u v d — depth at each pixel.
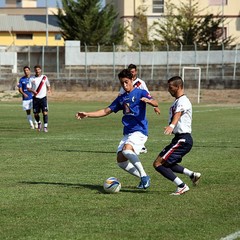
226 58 99.62
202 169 24.41
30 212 16.67
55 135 39.41
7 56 107.31
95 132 41.53
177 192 19.06
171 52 102.06
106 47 104.50
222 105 81.50
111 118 56.94
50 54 109.44
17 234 14.45
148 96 19.59
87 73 102.69
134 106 19.61
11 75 101.00
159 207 17.31
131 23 125.69
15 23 147.75
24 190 19.91
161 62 102.00
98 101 90.56
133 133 19.70
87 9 116.88
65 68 105.00
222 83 95.62
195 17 120.50
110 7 118.94
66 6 118.12
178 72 101.31
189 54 101.38
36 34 147.12
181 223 15.49
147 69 102.06
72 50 104.56
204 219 15.91
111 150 30.94
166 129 18.36
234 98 91.25
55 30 146.62
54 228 15.00
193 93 94.44
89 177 22.56
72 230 14.81
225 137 37.72
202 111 67.44
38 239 14.01
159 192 19.56
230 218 16.03
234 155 28.92
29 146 32.81
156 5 125.75
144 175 19.84
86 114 19.75
